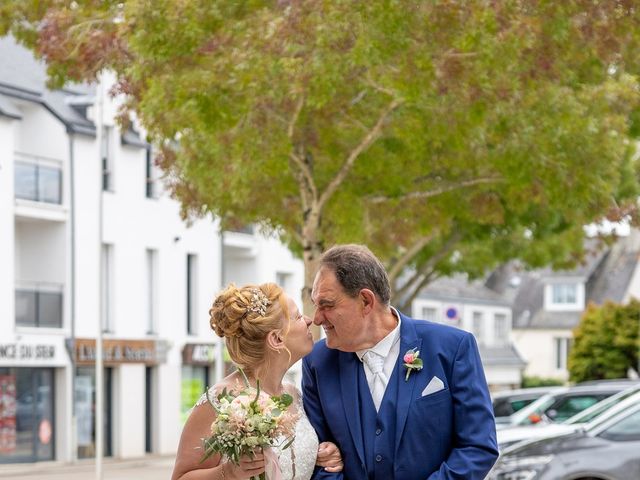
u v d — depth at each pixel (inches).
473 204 800.3
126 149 1706.4
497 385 2856.8
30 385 1508.4
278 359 236.2
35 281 1556.3
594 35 573.6
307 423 244.7
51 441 1530.5
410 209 800.3
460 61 576.7
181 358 1795.0
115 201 1684.3
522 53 582.2
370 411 240.2
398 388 238.4
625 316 2059.5
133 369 1690.5
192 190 737.0
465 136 642.8
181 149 724.7
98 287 1269.7
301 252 1125.7
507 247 1310.3
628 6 560.1
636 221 769.6
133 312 1710.1
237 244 1935.3
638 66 597.3
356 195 717.9
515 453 513.0
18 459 1478.8
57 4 623.8
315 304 238.5
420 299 2664.9
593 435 504.1
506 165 679.1
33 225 1587.1
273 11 581.3
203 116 584.4
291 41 561.0
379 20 550.6
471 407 235.9
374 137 655.1
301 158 660.1
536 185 711.7
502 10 553.3
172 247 1791.3
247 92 581.3
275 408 222.8
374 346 240.7
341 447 242.1
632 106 709.3
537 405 791.1
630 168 995.3
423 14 553.3
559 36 565.0
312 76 562.3
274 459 229.6
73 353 1555.1
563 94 657.6
